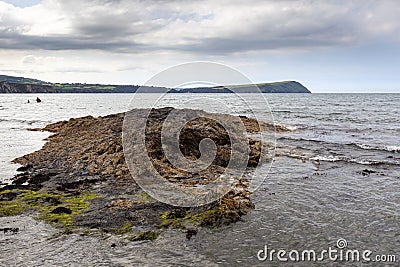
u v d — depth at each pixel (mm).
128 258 10305
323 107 84188
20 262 10031
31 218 13070
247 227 12398
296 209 14125
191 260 10219
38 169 20172
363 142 31266
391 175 19469
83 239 11430
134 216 13102
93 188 16375
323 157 24266
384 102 113562
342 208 14281
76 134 30062
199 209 13586
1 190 16266
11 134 35781
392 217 13359
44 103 112000
